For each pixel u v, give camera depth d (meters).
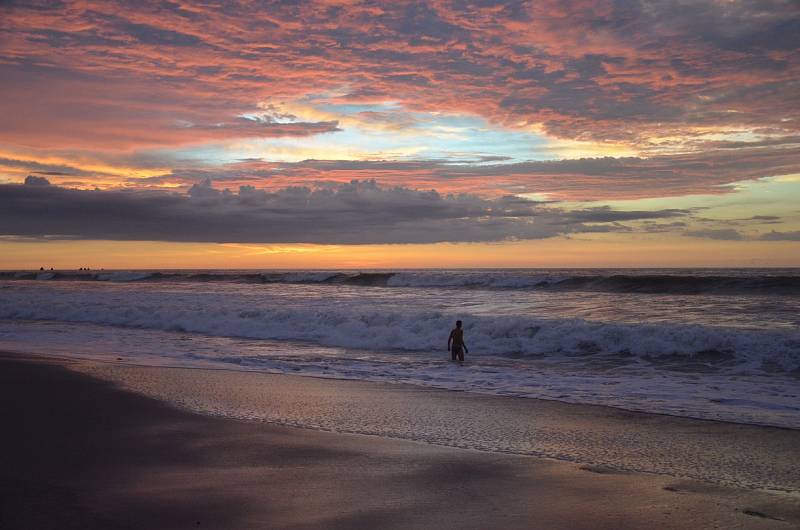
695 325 17.48
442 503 5.37
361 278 48.28
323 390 11.26
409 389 11.45
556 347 16.73
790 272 71.00
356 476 6.13
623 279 33.50
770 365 13.77
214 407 9.58
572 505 5.34
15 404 9.66
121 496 5.45
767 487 5.86
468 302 27.66
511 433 8.05
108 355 15.94
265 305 28.00
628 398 10.62
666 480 6.08
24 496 5.43
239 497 5.45
